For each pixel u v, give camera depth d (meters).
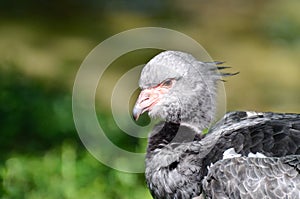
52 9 24.25
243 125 9.57
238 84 20.48
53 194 11.75
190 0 25.48
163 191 9.58
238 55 22.38
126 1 25.03
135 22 24.06
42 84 17.31
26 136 14.27
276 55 22.47
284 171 8.72
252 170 8.83
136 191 11.97
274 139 8.99
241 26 24.30
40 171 12.33
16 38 22.25
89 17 24.08
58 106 15.05
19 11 24.00
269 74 21.31
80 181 12.12
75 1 24.70
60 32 22.98
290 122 9.23
